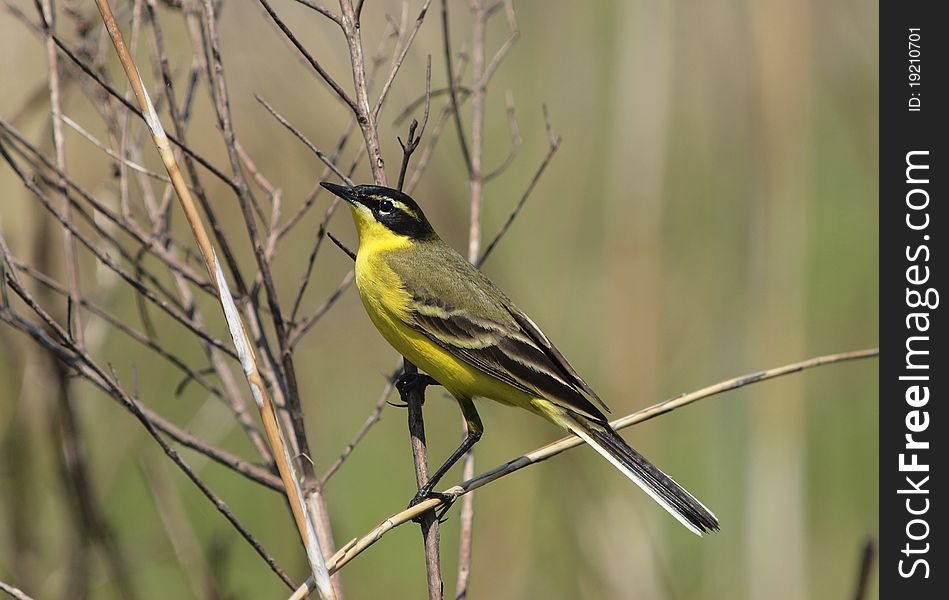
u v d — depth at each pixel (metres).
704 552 13.86
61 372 10.08
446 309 9.52
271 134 12.79
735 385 8.43
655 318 14.06
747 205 14.21
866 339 16.12
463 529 9.00
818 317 16.50
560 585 13.02
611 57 15.88
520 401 9.48
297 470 8.93
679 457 15.68
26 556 10.42
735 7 15.07
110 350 13.67
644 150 14.44
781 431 13.40
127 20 11.77
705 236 16.89
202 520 12.90
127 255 9.53
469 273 9.85
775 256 13.95
